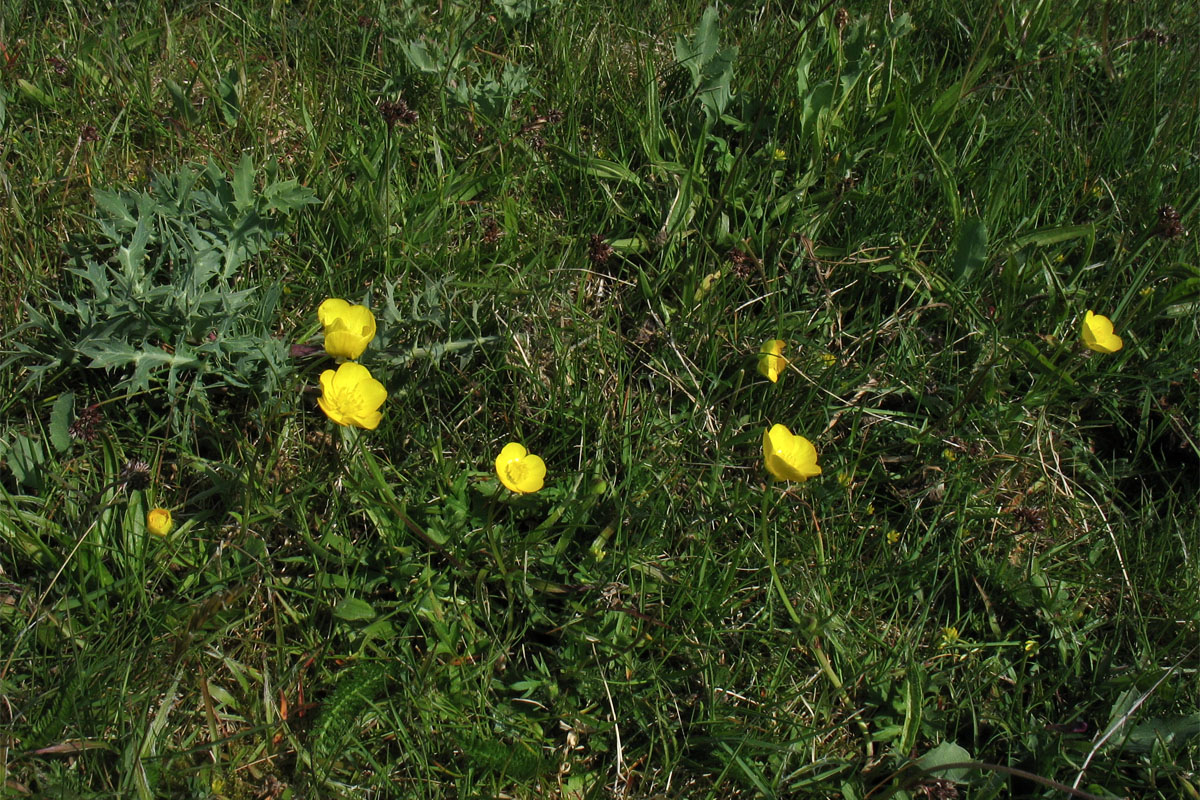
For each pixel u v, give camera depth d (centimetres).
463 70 67
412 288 58
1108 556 56
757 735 48
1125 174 69
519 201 63
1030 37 75
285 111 65
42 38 64
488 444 54
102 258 55
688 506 54
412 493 52
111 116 62
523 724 47
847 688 50
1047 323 62
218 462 50
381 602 49
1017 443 58
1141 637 52
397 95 65
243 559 49
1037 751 49
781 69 67
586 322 58
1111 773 48
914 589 53
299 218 59
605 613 50
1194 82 74
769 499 50
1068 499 58
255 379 52
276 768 46
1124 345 61
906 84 67
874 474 57
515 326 56
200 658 46
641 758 48
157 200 55
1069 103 73
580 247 62
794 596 52
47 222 57
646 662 49
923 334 61
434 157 63
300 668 47
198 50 67
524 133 65
